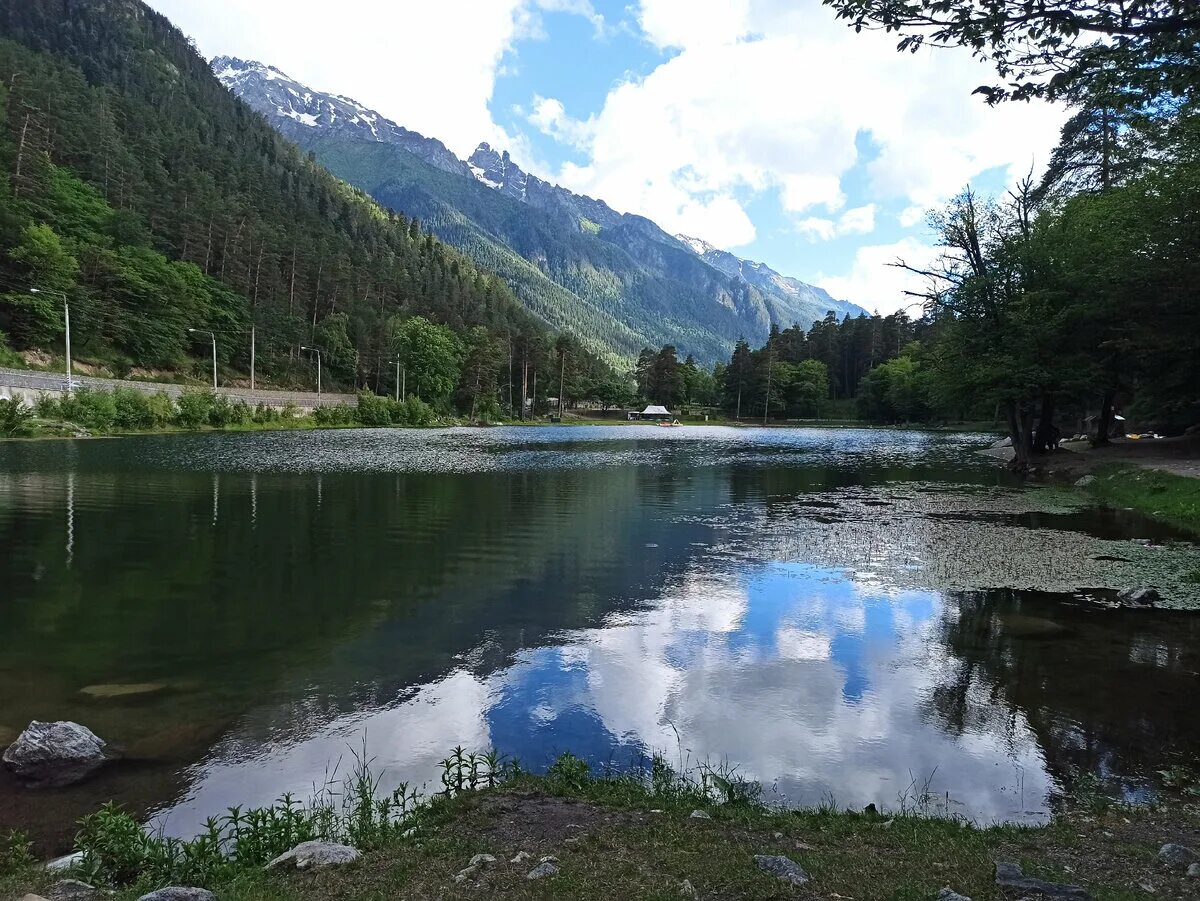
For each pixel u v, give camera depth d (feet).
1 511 64.54
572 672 27.61
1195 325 85.25
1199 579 41.68
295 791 18.80
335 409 286.87
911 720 23.27
